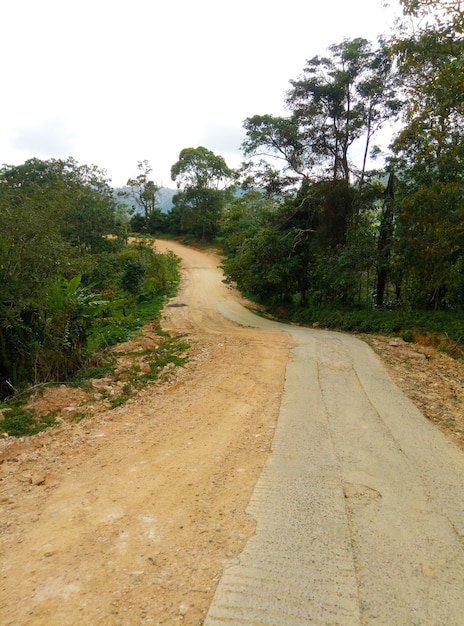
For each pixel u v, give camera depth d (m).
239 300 27.80
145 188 64.25
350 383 8.71
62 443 6.04
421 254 14.10
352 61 18.12
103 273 23.75
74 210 24.23
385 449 5.51
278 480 4.66
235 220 41.16
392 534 3.65
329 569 3.18
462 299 14.36
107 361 10.68
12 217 9.77
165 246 54.69
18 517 4.11
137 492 4.49
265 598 2.88
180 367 10.38
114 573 3.19
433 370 9.93
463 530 3.73
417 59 11.10
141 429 6.44
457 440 5.86
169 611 2.79
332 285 18.86
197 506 4.16
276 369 9.97
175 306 24.30
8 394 9.04
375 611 2.78
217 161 55.62
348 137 19.09
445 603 2.86
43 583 3.11
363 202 19.06
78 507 4.24
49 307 9.52
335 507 4.09
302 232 21.53
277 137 20.62
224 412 7.08
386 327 15.42
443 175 13.38
